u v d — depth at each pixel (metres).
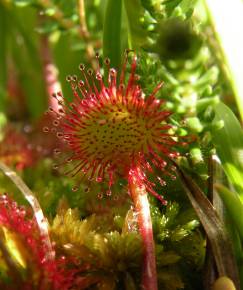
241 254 0.07
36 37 0.13
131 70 0.07
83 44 0.10
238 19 0.07
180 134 0.06
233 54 0.07
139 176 0.07
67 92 0.10
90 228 0.07
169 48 0.05
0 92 0.13
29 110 0.14
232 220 0.07
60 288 0.06
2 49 0.13
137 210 0.07
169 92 0.06
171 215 0.07
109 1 0.08
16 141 0.11
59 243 0.07
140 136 0.07
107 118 0.07
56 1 0.10
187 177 0.07
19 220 0.07
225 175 0.08
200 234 0.07
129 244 0.07
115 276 0.07
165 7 0.07
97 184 0.09
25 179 0.10
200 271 0.07
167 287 0.07
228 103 0.09
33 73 0.13
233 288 0.06
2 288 0.06
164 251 0.07
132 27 0.07
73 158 0.07
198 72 0.06
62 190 0.09
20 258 0.07
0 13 0.13
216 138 0.07
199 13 0.09
